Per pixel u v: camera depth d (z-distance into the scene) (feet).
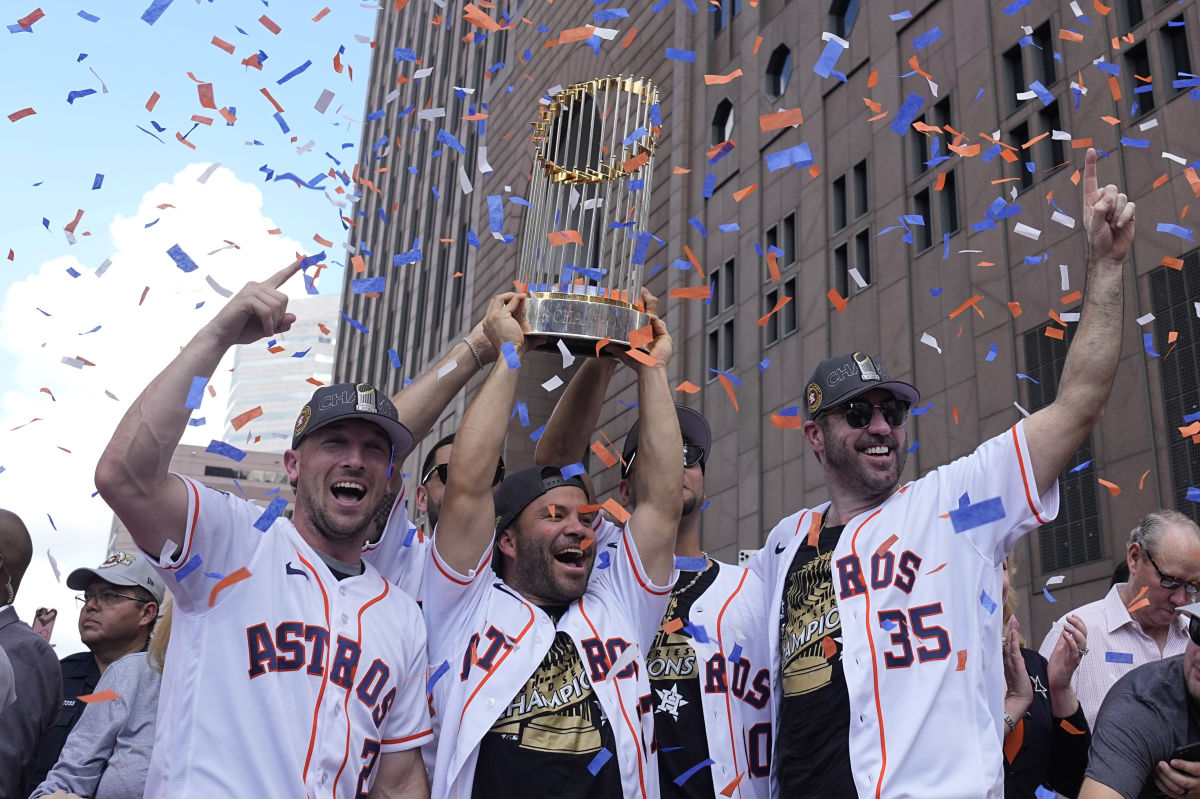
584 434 12.82
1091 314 9.57
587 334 10.80
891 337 51.21
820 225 57.98
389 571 11.76
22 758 11.72
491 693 9.91
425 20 137.59
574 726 9.86
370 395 9.99
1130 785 9.30
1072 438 9.31
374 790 9.55
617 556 11.20
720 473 61.67
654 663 11.17
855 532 10.10
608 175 12.42
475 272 96.78
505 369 10.81
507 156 95.61
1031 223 44.70
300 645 9.13
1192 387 36.91
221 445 9.25
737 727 10.99
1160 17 40.98
